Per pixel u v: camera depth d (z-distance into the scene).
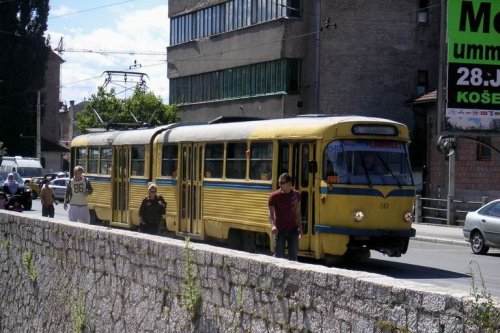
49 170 100.81
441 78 28.22
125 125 32.94
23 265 15.05
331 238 18.81
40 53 83.56
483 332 5.63
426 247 28.45
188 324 9.55
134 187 28.20
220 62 55.75
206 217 23.33
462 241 29.61
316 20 47.59
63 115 123.25
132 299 11.07
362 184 19.00
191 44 59.41
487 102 28.31
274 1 49.84
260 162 20.97
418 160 48.88
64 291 13.25
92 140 32.50
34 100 83.94
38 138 78.44
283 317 7.83
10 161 66.38
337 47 48.59
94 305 12.16
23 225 15.17
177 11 61.38
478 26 28.19
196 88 59.28
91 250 12.40
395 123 19.73
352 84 48.78
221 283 8.95
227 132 22.53
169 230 25.58
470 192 39.03
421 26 50.00
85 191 22.11
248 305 8.42
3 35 81.88
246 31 52.69
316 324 7.36
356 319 6.86
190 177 24.44
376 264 21.34
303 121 19.88
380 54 49.22
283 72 49.09
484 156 41.88
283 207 15.38
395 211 19.28
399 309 6.38
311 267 7.67
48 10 83.62
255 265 8.33
